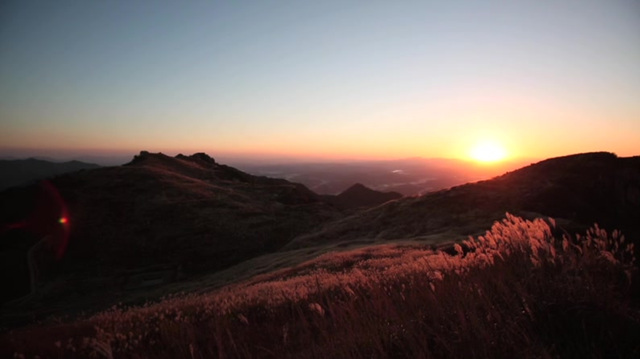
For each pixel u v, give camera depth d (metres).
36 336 7.84
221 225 73.44
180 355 4.90
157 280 52.78
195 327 6.40
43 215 74.69
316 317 4.47
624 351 2.22
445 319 3.00
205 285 36.44
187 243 66.25
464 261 4.38
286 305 6.86
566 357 2.27
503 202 45.00
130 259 61.12
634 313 2.56
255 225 74.81
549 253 3.50
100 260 60.38
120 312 9.33
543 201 42.34
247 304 7.66
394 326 3.23
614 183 42.69
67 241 65.50
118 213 77.25
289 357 3.62
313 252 39.66
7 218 73.31
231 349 4.57
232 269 45.84
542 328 2.64
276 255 45.66
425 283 4.17
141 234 69.44
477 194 49.34
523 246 3.81
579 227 18.58
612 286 2.85
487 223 39.53
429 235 39.16
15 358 6.02
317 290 7.38
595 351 2.23
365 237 47.66
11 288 50.28
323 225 67.62
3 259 58.78
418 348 2.69
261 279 22.97
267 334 5.20
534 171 51.47
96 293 47.78
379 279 6.26
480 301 3.07
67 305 42.94
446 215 46.03
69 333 7.90
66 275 54.97
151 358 5.16
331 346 3.22
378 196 199.50
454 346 2.57
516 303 2.87
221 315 6.96
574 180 45.09
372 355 2.87
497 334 2.62
